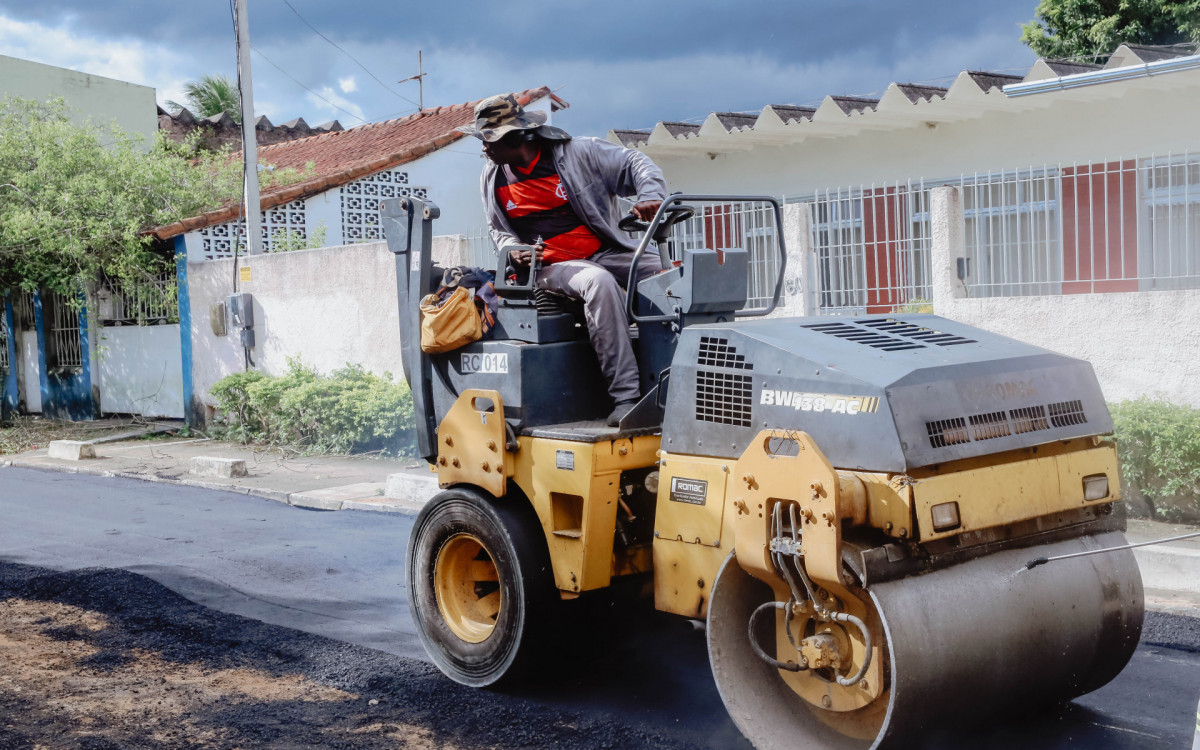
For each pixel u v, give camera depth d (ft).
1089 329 27.20
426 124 65.00
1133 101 37.60
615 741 14.61
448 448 16.99
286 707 16.26
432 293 17.76
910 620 11.99
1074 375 14.17
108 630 20.53
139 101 70.33
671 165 54.85
